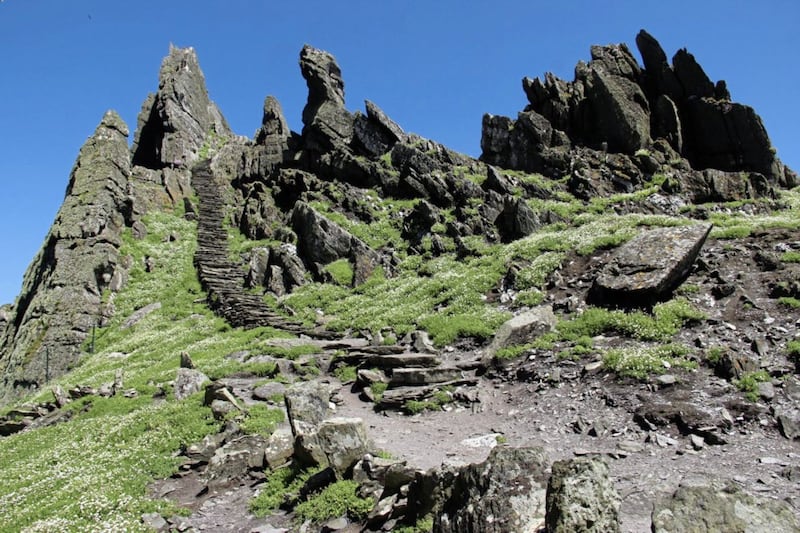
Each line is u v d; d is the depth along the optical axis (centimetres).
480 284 3077
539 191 4497
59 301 4253
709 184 4344
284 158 6344
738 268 2441
